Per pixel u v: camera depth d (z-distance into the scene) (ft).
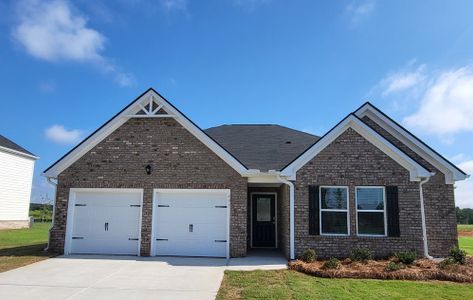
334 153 46.70
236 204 48.55
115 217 50.01
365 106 54.49
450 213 48.75
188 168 49.62
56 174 50.60
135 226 49.62
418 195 45.21
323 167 46.50
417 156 51.11
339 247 44.80
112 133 51.19
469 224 167.73
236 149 56.49
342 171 46.26
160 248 48.96
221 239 48.75
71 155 50.44
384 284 32.22
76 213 50.29
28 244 58.65
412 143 51.67
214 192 49.29
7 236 72.18
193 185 49.19
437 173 49.78
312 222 45.37
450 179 49.37
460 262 39.50
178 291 30.09
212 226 49.16
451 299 27.73
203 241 48.88
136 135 50.98
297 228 45.47
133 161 50.37
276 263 43.39
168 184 49.49
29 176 103.09
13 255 46.83
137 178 49.90
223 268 40.09
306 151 46.55
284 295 28.53
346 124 46.91
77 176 50.47
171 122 50.93
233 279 34.30
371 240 44.70
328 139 46.91
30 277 34.81
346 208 45.85
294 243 45.19
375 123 53.98
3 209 93.20
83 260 44.34
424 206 49.03
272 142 59.41
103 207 50.24
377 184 45.78
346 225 45.52
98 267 40.06
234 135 63.21
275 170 48.06
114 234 49.65
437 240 48.19
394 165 46.01
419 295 28.71
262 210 60.54
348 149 46.70
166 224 49.47
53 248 49.37
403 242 44.47
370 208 45.78
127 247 49.26
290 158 52.95
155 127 50.96
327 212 45.91
